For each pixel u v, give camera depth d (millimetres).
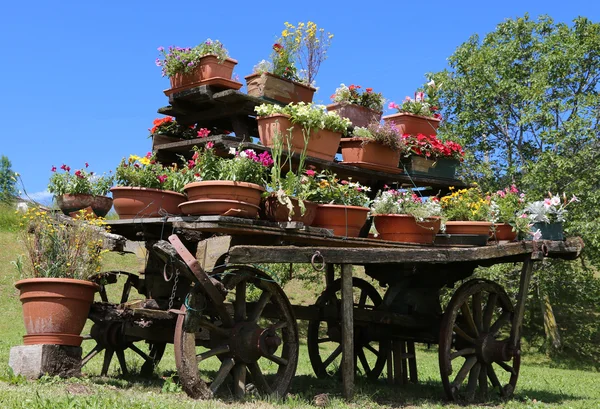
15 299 18734
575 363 21062
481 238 9070
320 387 9156
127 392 6559
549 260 19547
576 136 19203
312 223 7602
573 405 8828
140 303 7508
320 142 8281
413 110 10062
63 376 6828
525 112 20938
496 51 22453
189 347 6445
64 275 7008
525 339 23438
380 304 10234
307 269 18188
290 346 7523
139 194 7145
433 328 9320
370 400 7660
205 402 6145
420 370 13586
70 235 7148
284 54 8859
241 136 8641
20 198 8633
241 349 6891
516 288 19203
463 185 10305
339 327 9305
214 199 6457
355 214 7688
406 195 8750
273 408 6332
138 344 13977
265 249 6336
